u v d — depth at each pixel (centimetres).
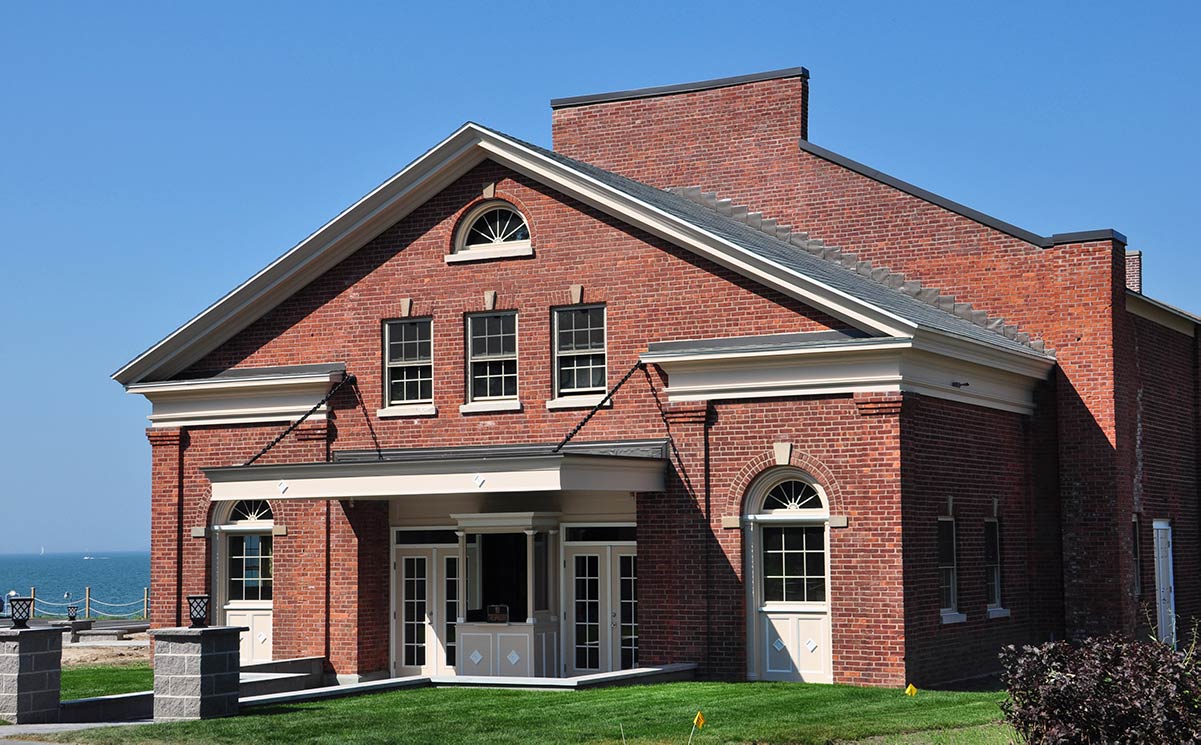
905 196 3288
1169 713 1472
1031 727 1560
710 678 2661
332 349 3067
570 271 2869
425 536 3006
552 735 1912
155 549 3198
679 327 2762
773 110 3500
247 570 3166
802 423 2616
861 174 3353
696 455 2702
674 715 2092
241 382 3098
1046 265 3111
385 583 3033
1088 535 3027
